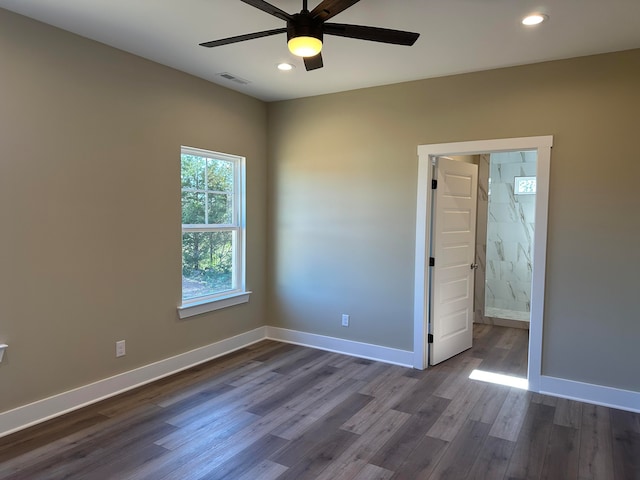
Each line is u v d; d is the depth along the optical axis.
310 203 4.64
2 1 2.53
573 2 2.44
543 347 3.50
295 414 3.11
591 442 2.75
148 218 3.58
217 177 4.36
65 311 3.03
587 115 3.29
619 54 3.18
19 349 2.79
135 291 3.51
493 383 3.72
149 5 2.56
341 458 2.55
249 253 4.72
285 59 3.48
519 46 3.11
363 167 4.29
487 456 2.58
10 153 2.69
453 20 2.69
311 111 4.58
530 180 6.11
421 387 3.62
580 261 3.35
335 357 4.37
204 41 3.12
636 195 3.16
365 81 4.03
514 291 6.29
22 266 2.78
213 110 4.14
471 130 3.73
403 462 2.51
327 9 1.96
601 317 3.30
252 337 4.81
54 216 2.93
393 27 2.80
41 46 2.82
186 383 3.64
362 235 4.33
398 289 4.15
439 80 3.86
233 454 2.57
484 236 5.86
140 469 2.40
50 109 2.88
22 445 2.62
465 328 4.61
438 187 4.06
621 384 3.26
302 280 4.74
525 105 3.50
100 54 3.16
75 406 3.12
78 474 2.35
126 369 3.47
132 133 3.41
